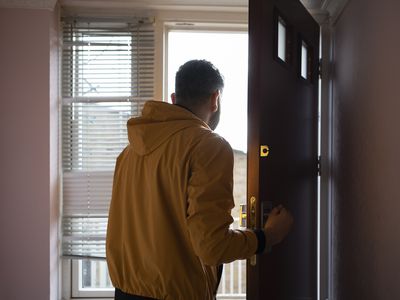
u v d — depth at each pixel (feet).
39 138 7.81
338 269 7.54
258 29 4.99
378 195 5.11
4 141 7.78
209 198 3.71
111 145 8.49
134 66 8.46
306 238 6.93
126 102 8.47
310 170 7.27
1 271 7.80
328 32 8.22
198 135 3.93
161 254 3.96
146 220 4.12
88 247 8.52
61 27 8.38
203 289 4.14
